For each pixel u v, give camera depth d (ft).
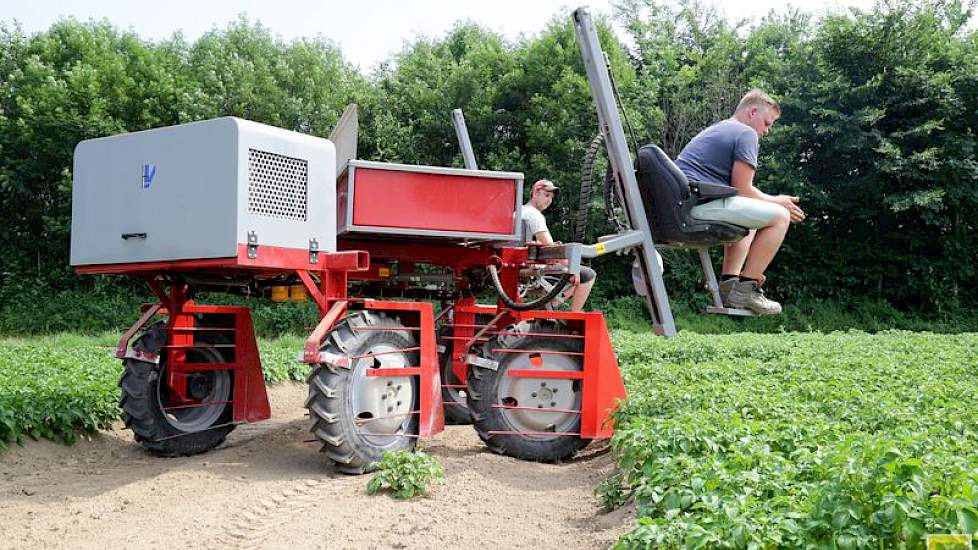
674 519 13.30
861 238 106.63
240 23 118.73
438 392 24.41
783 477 14.67
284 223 21.70
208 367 26.22
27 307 89.40
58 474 23.48
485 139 106.32
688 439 17.81
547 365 25.93
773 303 23.59
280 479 22.24
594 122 101.35
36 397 27.25
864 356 44.60
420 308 24.22
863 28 100.78
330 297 22.93
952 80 99.60
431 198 23.79
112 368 38.22
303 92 108.27
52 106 95.40
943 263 101.65
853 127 97.19
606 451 26.48
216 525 18.10
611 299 101.81
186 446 25.88
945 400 24.50
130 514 19.10
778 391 26.12
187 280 24.94
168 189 21.49
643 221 23.54
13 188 94.89
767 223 22.90
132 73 103.40
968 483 11.82
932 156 94.84
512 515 18.84
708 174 23.59
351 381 22.48
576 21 23.71
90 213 22.82
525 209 30.01
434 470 20.71
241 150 20.56
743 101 24.76
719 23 117.50
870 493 12.24
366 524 17.99
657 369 36.27
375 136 105.29
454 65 108.27
